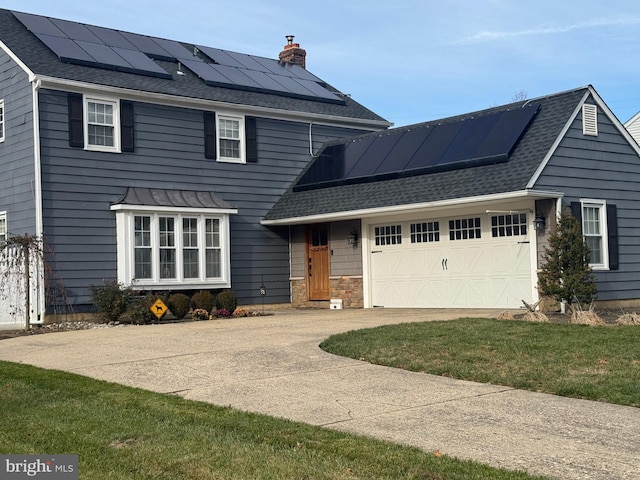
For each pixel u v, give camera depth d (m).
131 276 18.20
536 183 15.51
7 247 17.17
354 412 7.52
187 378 9.40
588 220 17.03
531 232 16.36
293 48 26.58
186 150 19.94
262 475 5.50
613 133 17.70
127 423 7.10
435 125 20.05
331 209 19.39
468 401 7.87
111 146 18.55
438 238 18.39
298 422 7.11
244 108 20.94
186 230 19.28
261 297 21.33
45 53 18.58
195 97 19.89
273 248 21.72
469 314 15.73
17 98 17.94
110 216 18.34
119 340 12.97
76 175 17.86
